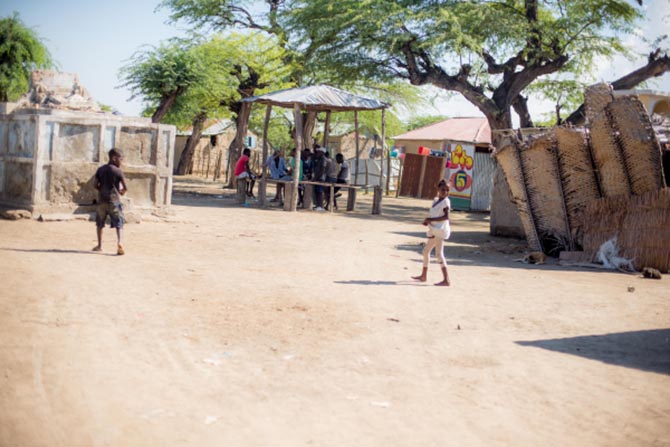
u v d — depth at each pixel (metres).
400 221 22.36
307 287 9.30
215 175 43.22
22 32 36.38
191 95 30.80
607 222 13.88
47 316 6.66
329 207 24.61
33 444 3.86
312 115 32.31
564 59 27.25
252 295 8.48
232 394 4.91
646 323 8.11
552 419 4.73
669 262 12.80
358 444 4.12
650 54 26.64
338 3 29.08
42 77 16.98
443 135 42.81
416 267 12.10
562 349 6.70
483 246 16.53
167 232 14.77
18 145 15.42
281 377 5.37
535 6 27.39
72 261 9.96
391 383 5.37
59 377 4.98
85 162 15.39
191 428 4.23
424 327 7.36
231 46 32.38
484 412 4.80
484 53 28.36
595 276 12.21
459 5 26.25
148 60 29.25
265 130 24.84
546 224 15.22
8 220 14.30
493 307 8.70
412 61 27.78
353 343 6.52
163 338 6.27
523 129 17.36
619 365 6.20
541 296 9.71
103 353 5.66
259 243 14.07
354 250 14.00
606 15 26.64
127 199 16.06
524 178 15.32
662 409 5.02
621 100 13.54
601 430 4.56
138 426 4.20
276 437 4.16
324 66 30.64
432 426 4.49
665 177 14.81
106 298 7.69
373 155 44.72
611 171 13.94
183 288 8.63
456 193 30.73
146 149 16.64
